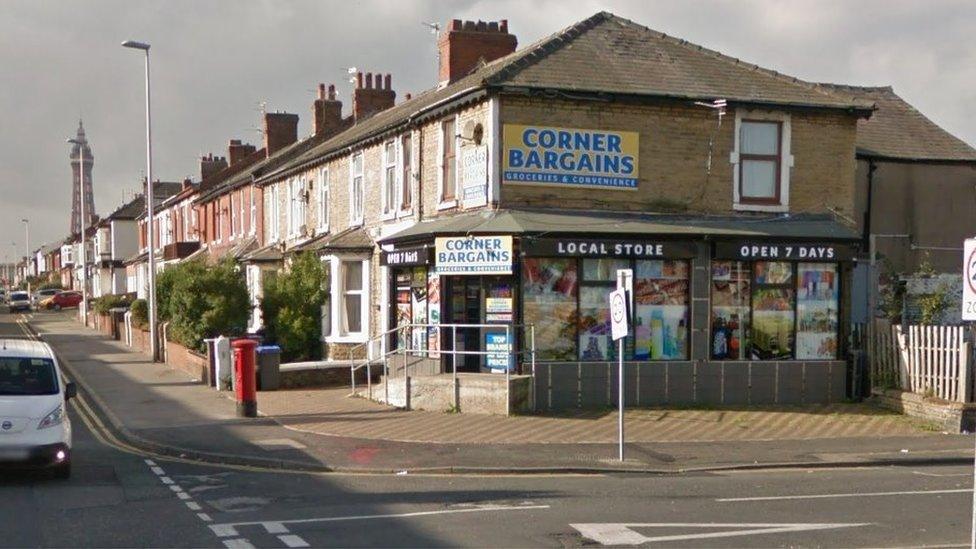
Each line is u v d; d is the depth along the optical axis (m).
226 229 43.81
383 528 9.76
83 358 33.59
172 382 25.27
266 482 12.67
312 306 26.80
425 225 21.27
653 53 21.28
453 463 13.86
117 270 78.50
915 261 23.02
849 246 19.70
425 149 22.47
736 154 20.19
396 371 21.41
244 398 18.48
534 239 18.16
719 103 19.66
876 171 22.91
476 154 19.61
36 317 71.94
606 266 19.16
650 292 19.34
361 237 25.81
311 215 30.94
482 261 18.44
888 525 9.98
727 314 19.72
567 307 18.91
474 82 20.94
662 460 14.24
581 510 10.70
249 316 27.98
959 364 17.38
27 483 12.46
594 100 19.30
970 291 9.16
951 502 11.25
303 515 10.43
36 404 12.41
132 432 16.86
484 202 19.30
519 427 16.91
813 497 11.55
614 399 18.91
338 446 15.27
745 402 19.55
